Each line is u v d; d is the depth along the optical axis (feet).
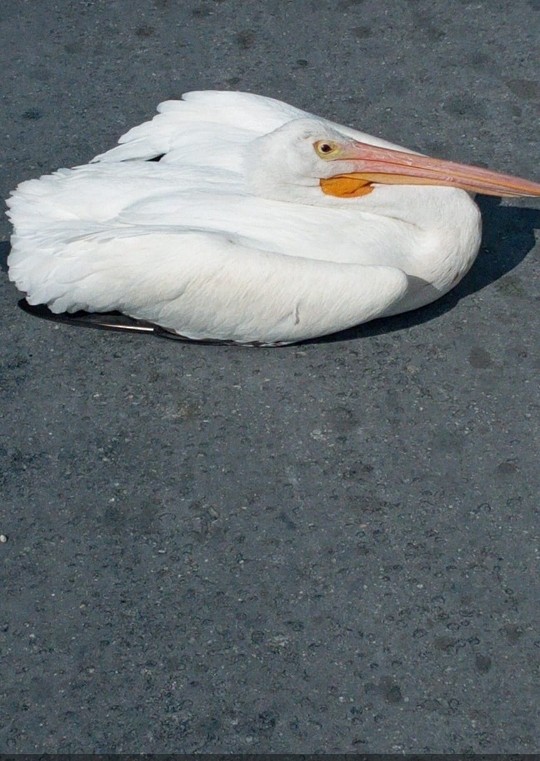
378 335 10.92
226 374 10.73
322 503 10.19
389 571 9.95
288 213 10.66
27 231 10.75
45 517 10.16
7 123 12.26
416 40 12.79
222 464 10.36
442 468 10.32
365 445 10.43
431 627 9.76
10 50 12.80
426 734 9.45
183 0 13.17
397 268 10.64
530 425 10.50
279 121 11.26
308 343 10.86
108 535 10.09
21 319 11.02
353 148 10.68
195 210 10.64
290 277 10.31
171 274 10.30
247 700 9.55
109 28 12.95
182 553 10.02
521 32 12.82
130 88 12.52
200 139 11.19
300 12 13.03
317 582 9.91
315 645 9.71
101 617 9.81
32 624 9.79
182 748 9.43
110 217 10.79
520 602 9.83
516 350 10.85
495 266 11.28
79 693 9.59
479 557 9.98
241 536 10.07
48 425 10.53
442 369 10.76
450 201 10.74
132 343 10.89
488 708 9.52
